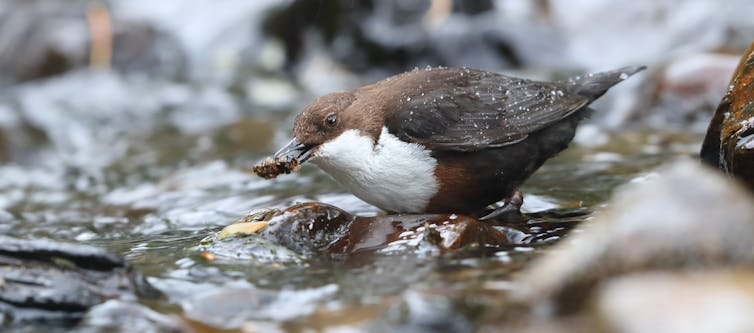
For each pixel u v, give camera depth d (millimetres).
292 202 11281
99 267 7441
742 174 8406
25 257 7312
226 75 21984
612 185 11086
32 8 22469
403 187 9773
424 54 20625
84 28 21750
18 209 12734
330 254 8492
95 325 6961
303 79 21594
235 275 7938
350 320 6688
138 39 21859
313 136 9844
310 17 22094
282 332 6656
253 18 22812
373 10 21578
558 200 10617
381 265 7977
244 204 11539
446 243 8352
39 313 7062
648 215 5926
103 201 12859
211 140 16859
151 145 16953
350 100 9953
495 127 9844
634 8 20219
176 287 7695
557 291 5969
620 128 15062
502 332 5996
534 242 8539
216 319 7004
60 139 17719
